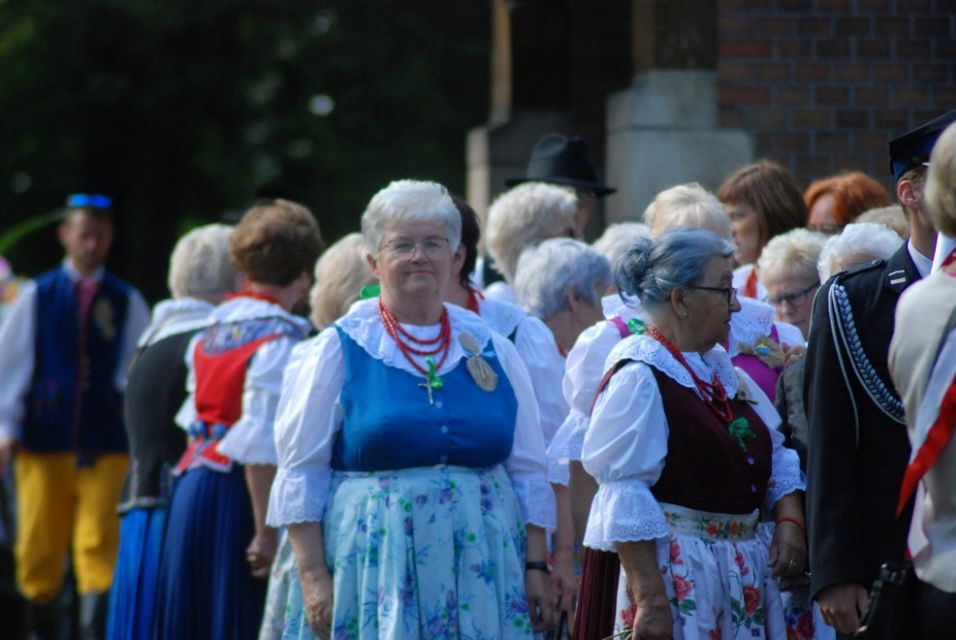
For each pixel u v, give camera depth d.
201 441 9.72
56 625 15.03
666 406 7.00
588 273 8.80
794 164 13.66
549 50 16.84
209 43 29.09
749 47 13.64
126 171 29.94
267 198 10.70
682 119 13.68
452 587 7.20
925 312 5.84
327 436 7.43
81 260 15.24
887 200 10.10
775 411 7.46
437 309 7.59
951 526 5.77
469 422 7.37
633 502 6.90
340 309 9.16
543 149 11.97
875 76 13.62
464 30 29.97
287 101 30.14
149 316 15.68
